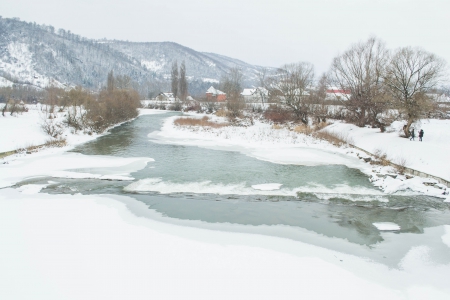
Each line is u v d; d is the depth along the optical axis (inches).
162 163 835.4
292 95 1615.4
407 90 985.5
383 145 995.3
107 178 676.7
